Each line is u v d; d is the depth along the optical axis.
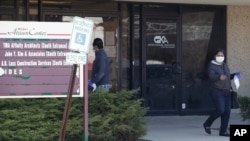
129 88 14.09
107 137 9.24
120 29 13.94
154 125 12.66
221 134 11.03
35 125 8.91
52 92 8.80
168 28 14.38
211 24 14.73
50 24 8.80
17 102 8.98
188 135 11.11
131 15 14.02
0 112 8.80
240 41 14.88
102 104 9.45
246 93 14.91
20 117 8.84
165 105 14.38
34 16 13.11
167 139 10.50
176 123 13.05
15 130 8.78
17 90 8.70
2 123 8.77
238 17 14.87
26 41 8.73
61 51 8.83
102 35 13.75
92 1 13.62
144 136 10.27
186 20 14.53
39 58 8.76
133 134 9.58
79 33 7.58
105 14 13.77
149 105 14.22
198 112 14.61
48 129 8.94
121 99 9.73
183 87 14.52
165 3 14.16
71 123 8.96
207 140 10.46
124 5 13.98
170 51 14.41
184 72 14.54
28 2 12.99
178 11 14.41
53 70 8.80
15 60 8.69
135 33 14.12
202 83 14.68
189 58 14.59
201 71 14.66
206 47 14.70
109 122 9.41
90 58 13.37
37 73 8.76
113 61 13.91
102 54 10.09
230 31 14.81
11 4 12.88
